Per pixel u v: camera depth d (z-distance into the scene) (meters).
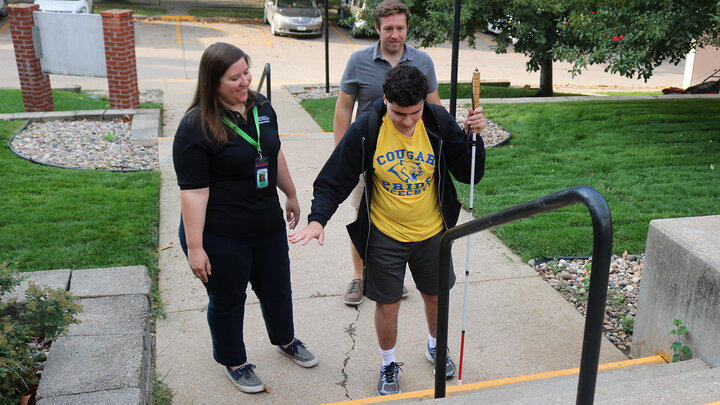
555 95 13.98
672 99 9.86
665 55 8.12
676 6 7.15
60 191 5.71
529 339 3.72
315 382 3.31
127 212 5.25
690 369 2.95
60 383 2.56
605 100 9.73
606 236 1.50
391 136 2.78
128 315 3.11
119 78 9.33
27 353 2.79
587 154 7.06
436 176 2.89
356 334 3.77
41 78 9.46
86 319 3.06
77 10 15.62
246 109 2.74
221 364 3.25
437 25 10.98
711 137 7.63
